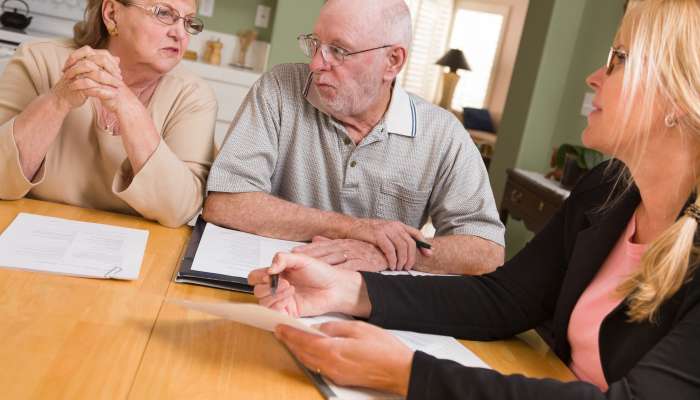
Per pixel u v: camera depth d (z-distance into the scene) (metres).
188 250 1.35
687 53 1.01
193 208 1.61
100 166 1.66
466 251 1.69
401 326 1.23
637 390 0.89
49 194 1.64
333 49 1.59
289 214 1.62
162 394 0.87
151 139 1.51
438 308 1.26
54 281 1.12
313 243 1.51
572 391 0.90
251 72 4.25
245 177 1.68
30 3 4.30
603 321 1.12
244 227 1.61
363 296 1.23
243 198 1.62
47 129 1.46
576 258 1.26
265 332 1.10
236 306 0.96
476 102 9.49
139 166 1.50
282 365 1.01
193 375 0.93
